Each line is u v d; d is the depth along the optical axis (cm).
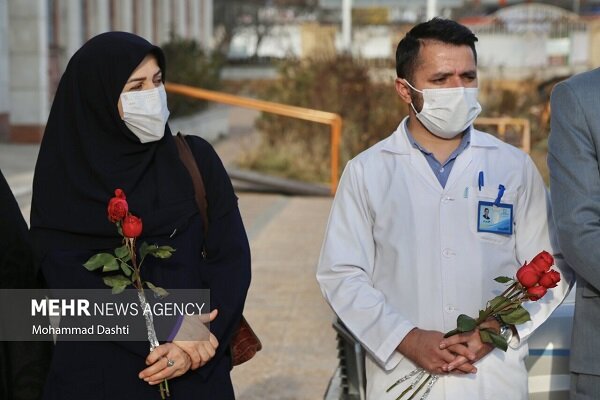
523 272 416
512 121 1644
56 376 432
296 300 1007
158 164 445
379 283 459
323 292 463
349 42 2983
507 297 426
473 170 455
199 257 448
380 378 458
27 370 462
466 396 442
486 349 436
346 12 3306
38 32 2312
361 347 482
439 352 430
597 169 441
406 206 452
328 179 1875
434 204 452
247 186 1823
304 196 1783
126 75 432
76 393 428
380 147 465
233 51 6119
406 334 436
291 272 1136
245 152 2028
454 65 442
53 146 441
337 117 1741
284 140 2059
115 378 429
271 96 2136
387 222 455
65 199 436
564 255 446
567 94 446
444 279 448
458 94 441
